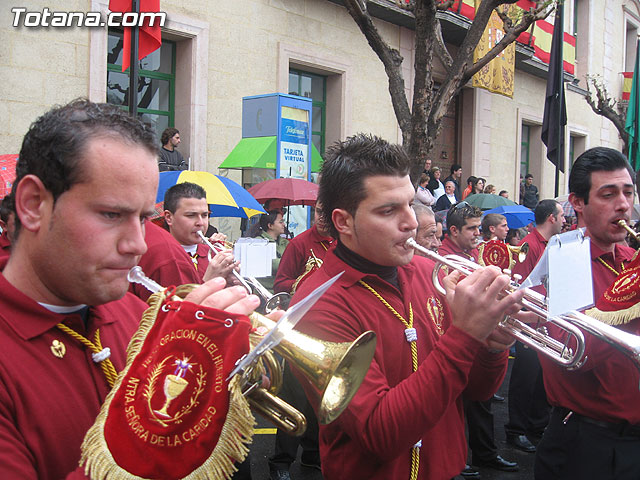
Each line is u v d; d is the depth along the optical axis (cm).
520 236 827
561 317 185
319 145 1064
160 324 115
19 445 106
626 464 225
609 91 1961
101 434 104
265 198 648
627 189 243
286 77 946
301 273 439
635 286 206
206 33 838
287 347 125
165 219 375
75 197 106
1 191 249
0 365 109
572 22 1717
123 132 110
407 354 180
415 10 630
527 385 445
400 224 172
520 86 1542
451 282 190
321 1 1001
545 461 247
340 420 158
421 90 640
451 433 187
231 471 107
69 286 110
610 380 224
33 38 675
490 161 1448
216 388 109
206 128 845
